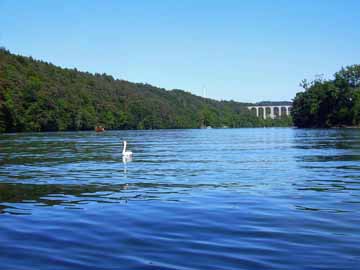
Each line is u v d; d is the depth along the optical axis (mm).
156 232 10430
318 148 46031
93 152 42781
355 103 145625
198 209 13219
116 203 14406
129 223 11375
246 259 8305
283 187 17969
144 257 8508
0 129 114312
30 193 16750
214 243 9438
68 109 143625
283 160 32250
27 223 11484
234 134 115438
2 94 117125
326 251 8734
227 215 12273
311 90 161375
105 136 95625
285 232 10289
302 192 16531
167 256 8555
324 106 156500
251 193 16391
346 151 40594
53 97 141250
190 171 25078
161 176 22578
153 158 35312
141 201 14766
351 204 13859
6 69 136500
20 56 166250
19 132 123500
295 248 8977
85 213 12734
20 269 7914
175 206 13758
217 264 8039
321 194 16000
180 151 44750
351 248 8898
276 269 7734
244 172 24234
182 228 10805
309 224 11070
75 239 9859
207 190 17312
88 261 8305
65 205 14094
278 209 13102
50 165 29156
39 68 170500
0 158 34938
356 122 147625
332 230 10430
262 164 29219
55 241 9719
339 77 153125
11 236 10164
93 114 160500
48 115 131875
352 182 19344
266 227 10820
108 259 8414
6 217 12234
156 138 85562
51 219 11945
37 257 8586
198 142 66812
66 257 8562
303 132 117562
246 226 10945
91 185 19078
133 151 44688
